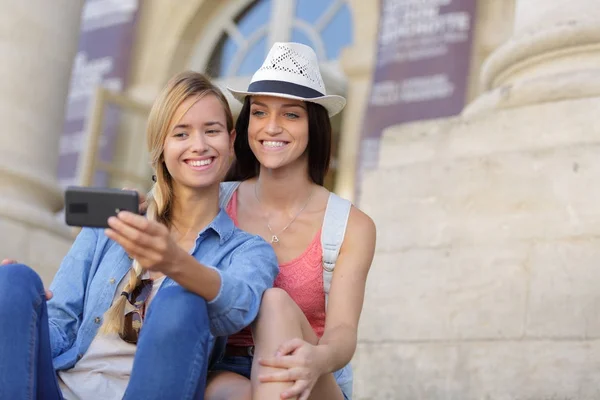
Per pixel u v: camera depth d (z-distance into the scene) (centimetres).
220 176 293
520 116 471
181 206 296
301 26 1035
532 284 439
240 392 268
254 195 327
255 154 316
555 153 452
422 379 454
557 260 436
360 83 952
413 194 484
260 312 266
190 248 292
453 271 461
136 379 243
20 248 689
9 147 706
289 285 306
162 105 288
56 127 742
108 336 282
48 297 264
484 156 469
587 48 483
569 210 441
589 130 452
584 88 461
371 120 832
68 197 247
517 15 532
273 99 312
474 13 807
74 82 1048
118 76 1055
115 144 1013
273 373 254
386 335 470
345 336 279
